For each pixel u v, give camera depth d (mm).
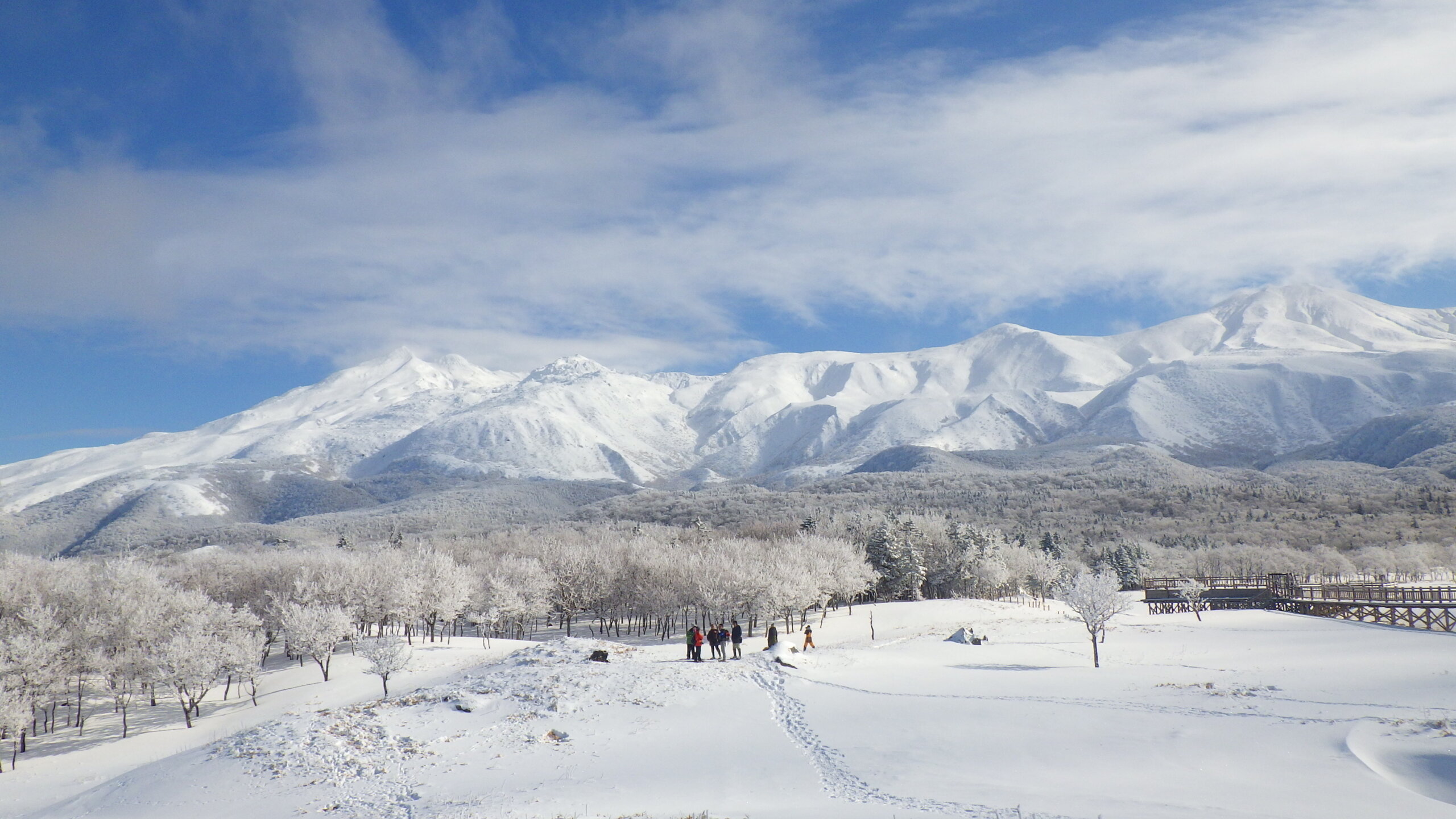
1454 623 76250
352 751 35188
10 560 94562
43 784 52469
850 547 128750
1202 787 26875
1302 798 25250
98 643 75750
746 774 30609
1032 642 74562
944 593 152375
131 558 95938
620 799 27750
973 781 28391
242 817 29625
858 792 27484
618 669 48781
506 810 26750
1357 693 42844
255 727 40625
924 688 46219
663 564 112625
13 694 60719
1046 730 35594
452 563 115062
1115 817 22828
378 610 98938
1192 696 42719
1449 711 37688
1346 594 112562
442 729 37875
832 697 43500
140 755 58375
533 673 47812
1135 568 170125
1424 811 23734
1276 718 36812
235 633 77625
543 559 132250
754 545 132500
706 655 70812
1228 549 191375
